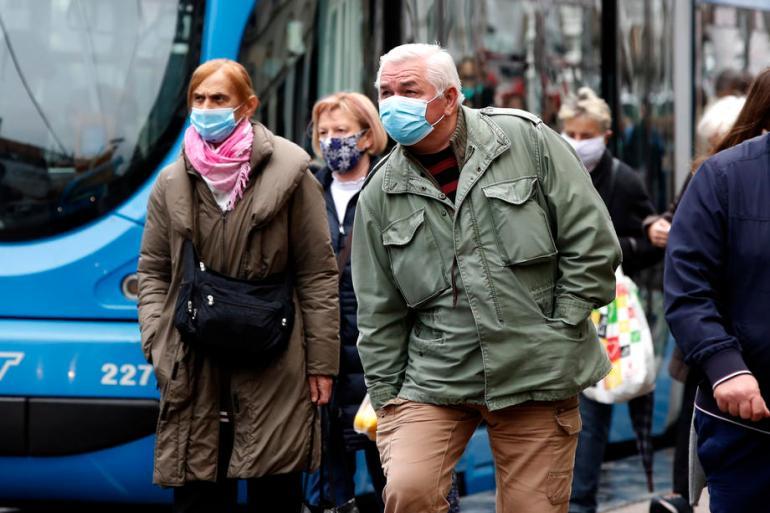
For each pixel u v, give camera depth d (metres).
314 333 16.45
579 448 20.58
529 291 13.58
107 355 18.91
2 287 19.30
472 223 13.56
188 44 19.84
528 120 13.92
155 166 19.73
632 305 20.39
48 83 19.72
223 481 16.64
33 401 18.81
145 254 16.62
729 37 29.27
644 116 26.56
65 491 19.19
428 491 13.77
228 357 16.12
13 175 19.64
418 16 21.81
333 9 20.81
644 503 22.72
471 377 13.66
